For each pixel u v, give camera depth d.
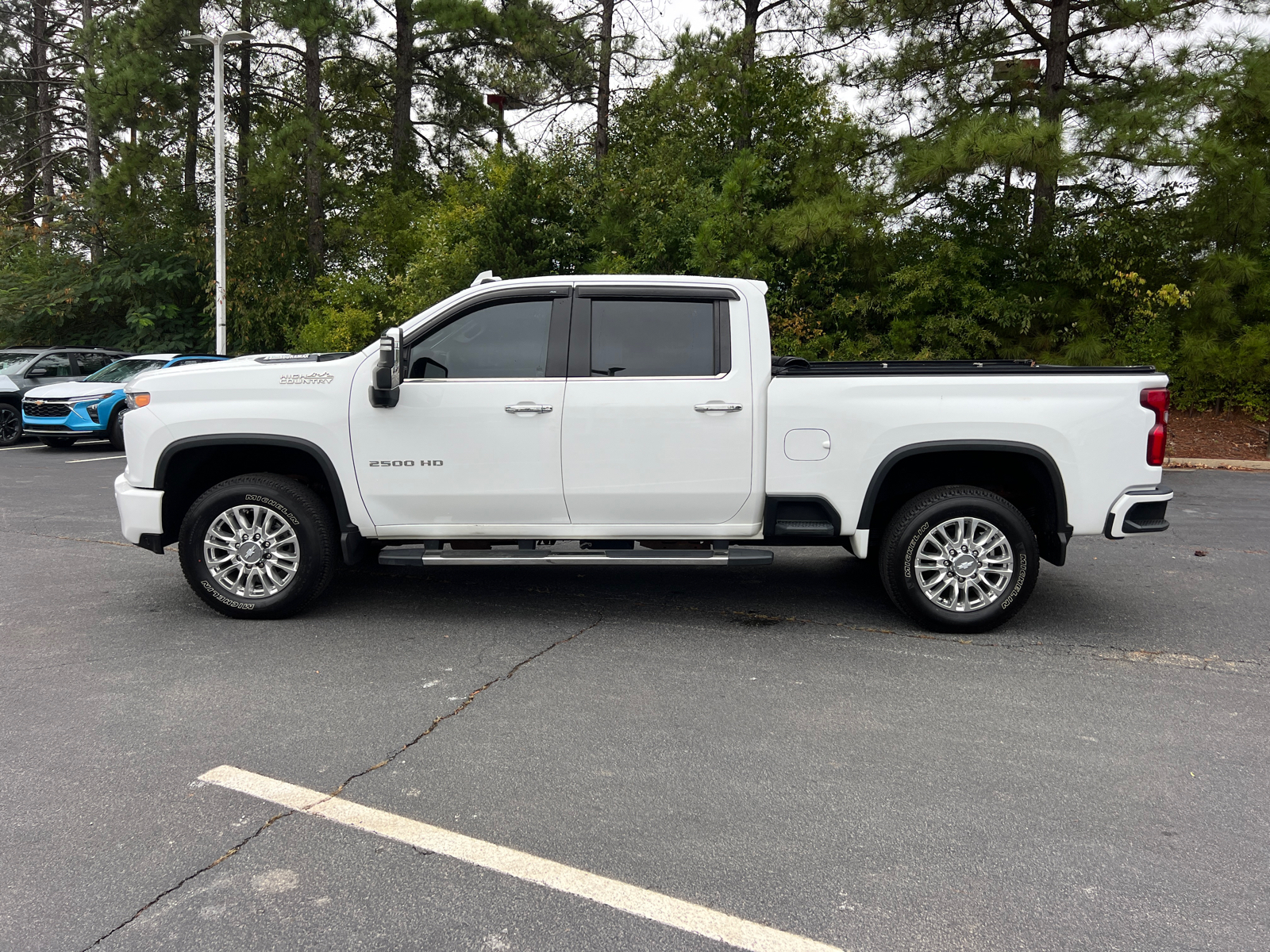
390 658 4.79
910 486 5.53
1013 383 5.13
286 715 4.04
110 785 3.37
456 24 24.52
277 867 2.86
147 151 23.33
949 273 14.77
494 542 5.66
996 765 3.60
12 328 25.14
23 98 33.34
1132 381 5.12
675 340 5.26
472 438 5.20
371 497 5.29
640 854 2.95
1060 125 12.05
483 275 5.56
